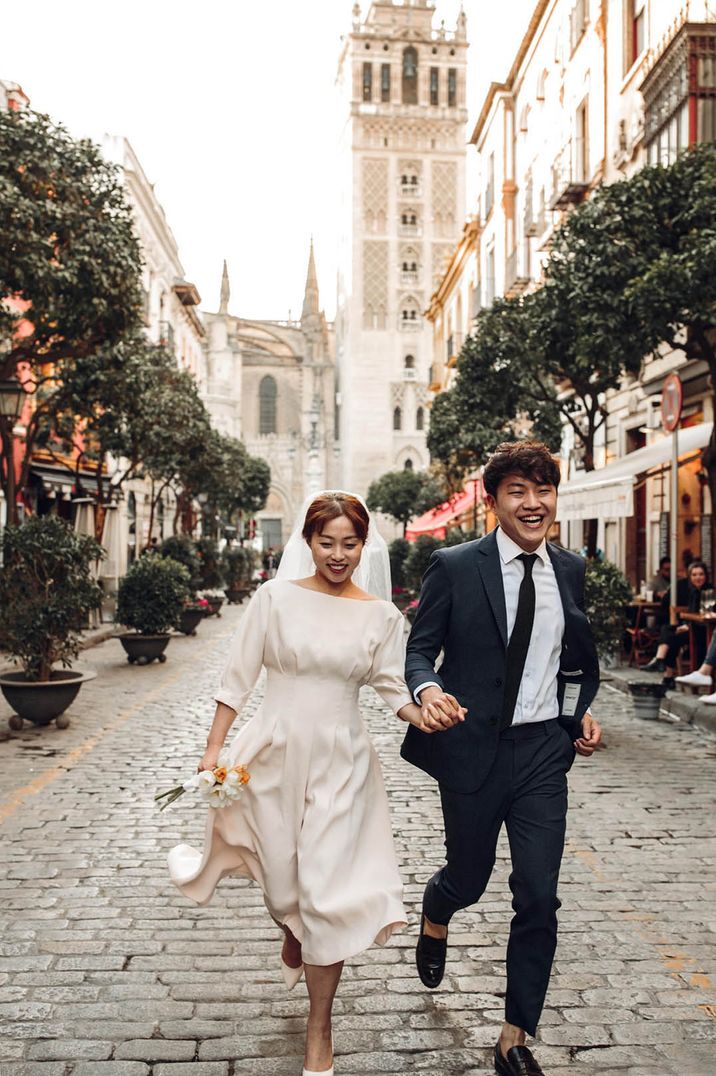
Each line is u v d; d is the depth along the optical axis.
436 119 82.69
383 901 2.89
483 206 36.22
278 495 91.69
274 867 3.03
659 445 14.55
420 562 25.91
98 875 4.98
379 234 82.56
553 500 3.11
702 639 11.53
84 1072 3.01
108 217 12.79
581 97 23.45
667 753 8.24
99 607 9.61
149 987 3.64
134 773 7.44
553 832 3.00
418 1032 3.31
